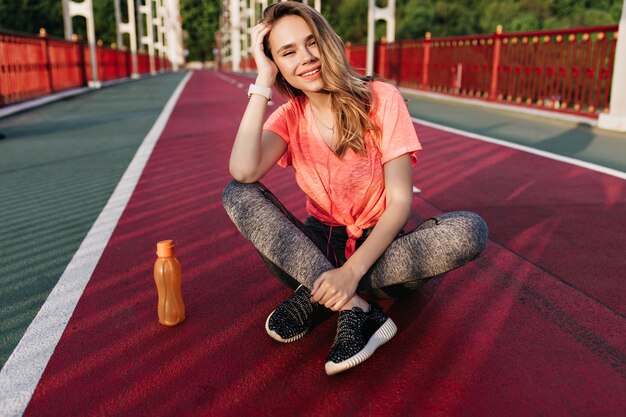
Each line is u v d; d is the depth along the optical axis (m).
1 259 2.87
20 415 1.60
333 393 1.70
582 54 8.82
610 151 5.93
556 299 2.33
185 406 1.64
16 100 12.94
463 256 1.81
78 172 5.12
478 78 12.37
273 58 1.96
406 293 2.20
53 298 2.38
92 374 1.81
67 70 18.48
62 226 3.44
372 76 2.05
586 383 1.73
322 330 2.11
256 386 1.74
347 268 1.79
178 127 8.45
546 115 9.31
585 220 3.46
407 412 1.60
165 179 4.77
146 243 3.11
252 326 2.13
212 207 3.84
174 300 2.14
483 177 4.71
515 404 1.63
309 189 2.13
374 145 1.99
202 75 41.12
